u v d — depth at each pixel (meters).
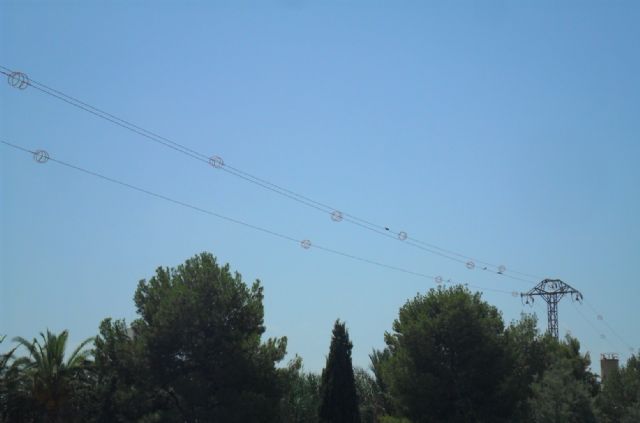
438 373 42.09
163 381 35.16
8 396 42.47
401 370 42.34
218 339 35.38
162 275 38.56
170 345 35.03
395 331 45.84
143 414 35.88
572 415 46.66
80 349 44.66
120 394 36.09
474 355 41.88
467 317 42.50
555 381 47.34
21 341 43.81
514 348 45.09
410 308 45.56
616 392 59.75
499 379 42.28
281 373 37.22
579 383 48.97
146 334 35.38
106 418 38.09
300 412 54.78
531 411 46.50
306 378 59.59
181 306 35.31
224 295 36.44
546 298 67.69
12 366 43.62
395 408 44.34
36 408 42.53
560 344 66.06
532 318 53.59
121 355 36.25
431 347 42.12
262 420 34.47
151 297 37.81
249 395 33.88
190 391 33.91
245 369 34.78
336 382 51.00
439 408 41.31
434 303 44.72
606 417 57.97
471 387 41.50
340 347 51.91
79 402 42.81
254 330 37.56
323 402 51.03
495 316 45.94
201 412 34.19
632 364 62.56
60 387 42.56
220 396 34.44
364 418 64.81
